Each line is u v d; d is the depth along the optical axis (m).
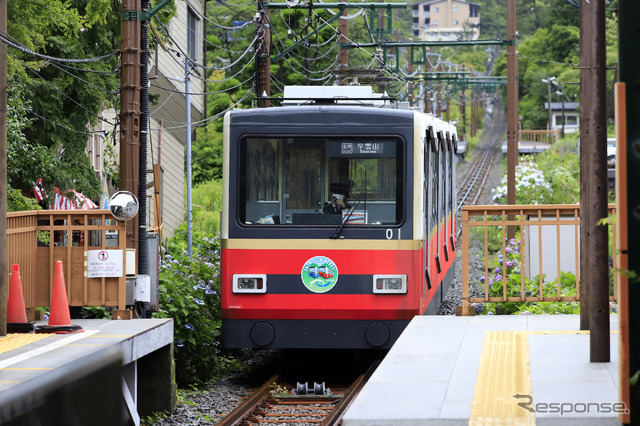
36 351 15.74
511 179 50.97
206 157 90.88
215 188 78.12
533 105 182.12
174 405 19.22
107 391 9.72
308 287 21.70
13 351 15.84
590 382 13.18
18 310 18.19
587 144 17.84
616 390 12.65
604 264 14.72
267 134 21.95
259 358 27.36
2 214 17.70
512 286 25.84
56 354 15.41
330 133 21.89
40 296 20.05
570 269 28.20
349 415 11.54
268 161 22.00
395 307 21.56
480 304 29.72
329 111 21.92
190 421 18.30
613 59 133.62
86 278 19.81
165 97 51.00
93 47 36.25
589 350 15.71
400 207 21.75
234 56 85.38
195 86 58.22
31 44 29.17
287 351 28.23
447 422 11.20
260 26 36.00
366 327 21.73
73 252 19.98
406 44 46.53
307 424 18.03
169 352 19.08
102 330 17.80
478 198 81.50
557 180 60.78
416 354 15.62
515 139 51.28
